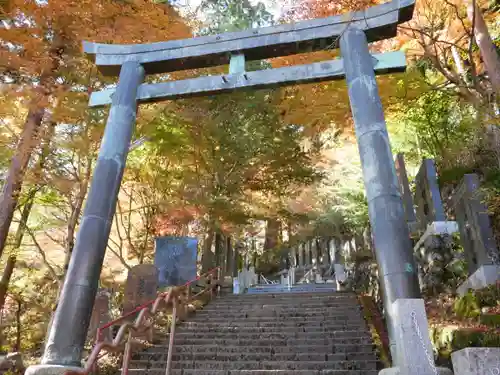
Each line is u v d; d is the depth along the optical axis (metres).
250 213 18.39
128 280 11.09
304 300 13.09
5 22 10.38
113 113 7.85
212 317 11.66
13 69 10.71
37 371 5.38
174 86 8.16
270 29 8.27
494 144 10.02
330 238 26.36
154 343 9.51
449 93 12.04
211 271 13.93
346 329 9.97
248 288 18.25
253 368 8.00
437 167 14.47
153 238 16.72
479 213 8.84
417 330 4.04
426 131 15.38
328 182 20.44
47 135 10.93
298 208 23.20
